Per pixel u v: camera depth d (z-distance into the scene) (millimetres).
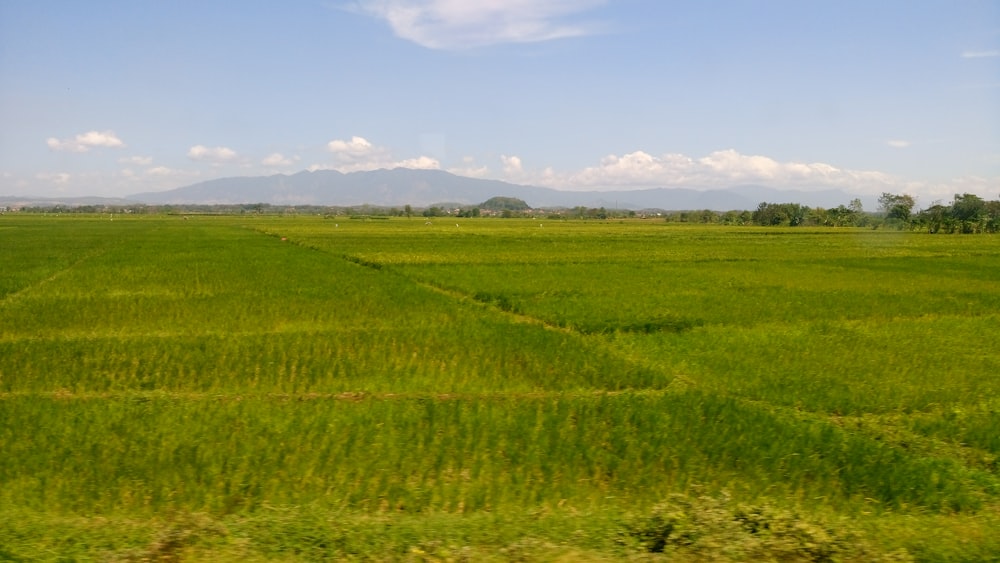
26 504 7473
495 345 16406
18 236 61594
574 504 7863
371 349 15758
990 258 46500
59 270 32500
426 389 12914
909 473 8828
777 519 6281
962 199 105188
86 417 10383
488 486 8281
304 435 9789
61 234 65688
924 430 10938
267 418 10523
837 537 6078
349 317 20266
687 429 10414
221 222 110188
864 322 20750
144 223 99875
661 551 5820
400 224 108312
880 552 5891
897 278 33406
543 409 11469
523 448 9555
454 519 6824
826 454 9445
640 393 12812
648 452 9438
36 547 5734
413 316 20531
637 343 17344
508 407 11531
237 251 45250
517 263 38656
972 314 22469
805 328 19547
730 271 35812
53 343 15734
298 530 6148
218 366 14016
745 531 6125
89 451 9000
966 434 10734
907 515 7602
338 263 37031
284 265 35531
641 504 7855
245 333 17500
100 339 16375
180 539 5879
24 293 24562
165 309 21188
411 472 8695
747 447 9695
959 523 7090
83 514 7277
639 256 45125
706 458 9328
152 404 11195
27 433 9664
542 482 8477
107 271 32000
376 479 8398
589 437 10078
